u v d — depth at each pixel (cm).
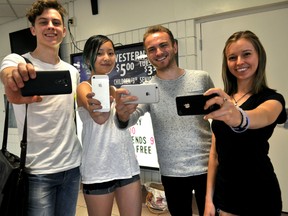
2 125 436
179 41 273
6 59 120
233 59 117
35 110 129
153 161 274
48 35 132
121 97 99
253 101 111
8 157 130
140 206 150
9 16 387
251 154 106
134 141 284
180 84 144
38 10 131
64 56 356
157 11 283
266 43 239
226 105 83
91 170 137
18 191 116
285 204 240
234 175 111
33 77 85
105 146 138
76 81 148
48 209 134
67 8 348
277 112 100
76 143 145
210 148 143
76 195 149
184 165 140
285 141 235
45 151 132
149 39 145
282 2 226
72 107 142
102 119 108
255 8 240
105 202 139
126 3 303
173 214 150
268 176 107
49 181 133
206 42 265
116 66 301
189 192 147
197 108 88
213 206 126
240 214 111
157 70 149
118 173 140
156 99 99
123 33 308
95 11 324
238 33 118
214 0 252
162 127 143
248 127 88
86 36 336
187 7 266
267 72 240
